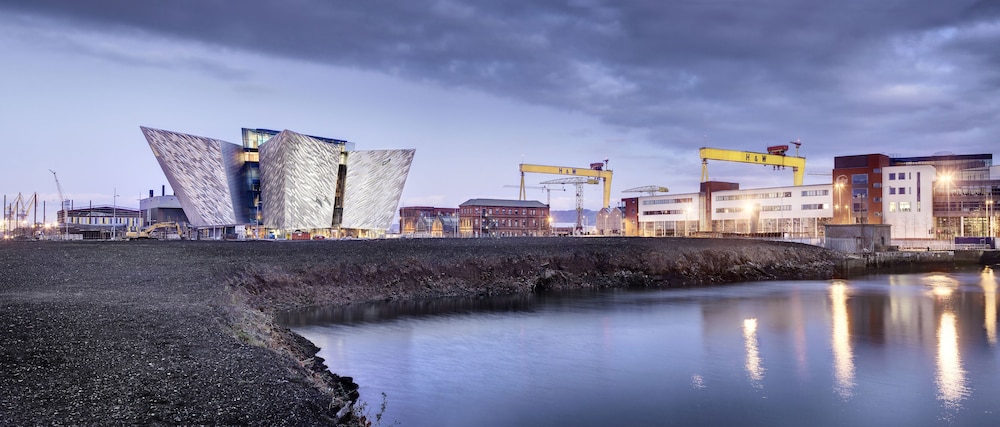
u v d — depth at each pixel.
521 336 35.28
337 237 122.81
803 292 58.06
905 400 23.11
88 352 16.77
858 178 132.38
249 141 139.00
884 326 38.88
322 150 127.31
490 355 30.30
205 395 14.33
